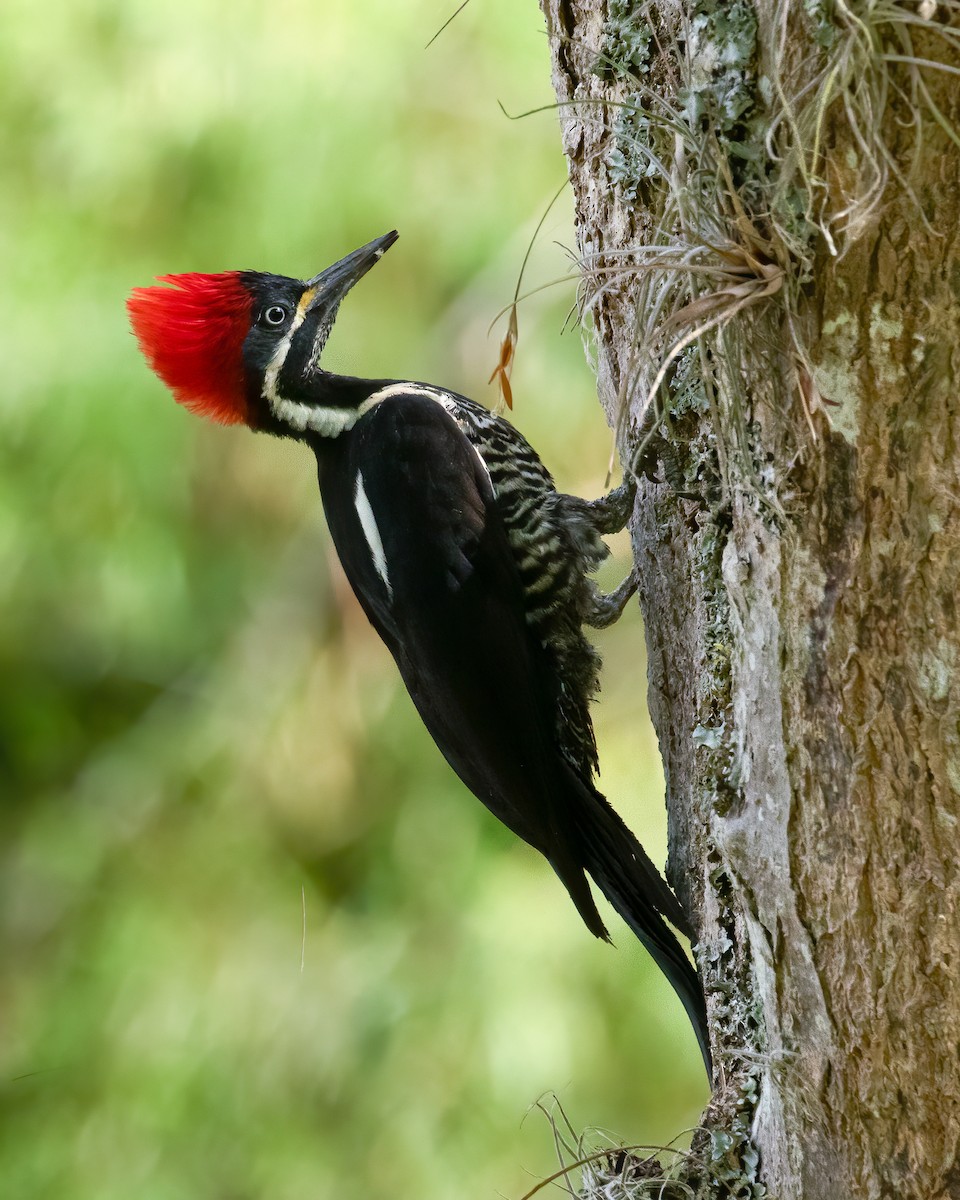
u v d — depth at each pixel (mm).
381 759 12305
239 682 12359
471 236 11445
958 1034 4559
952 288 4199
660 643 6348
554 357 11609
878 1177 4773
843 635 4500
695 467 5570
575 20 6285
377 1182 10750
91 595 11828
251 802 12281
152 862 12219
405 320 11680
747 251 4379
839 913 4664
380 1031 11195
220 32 10961
